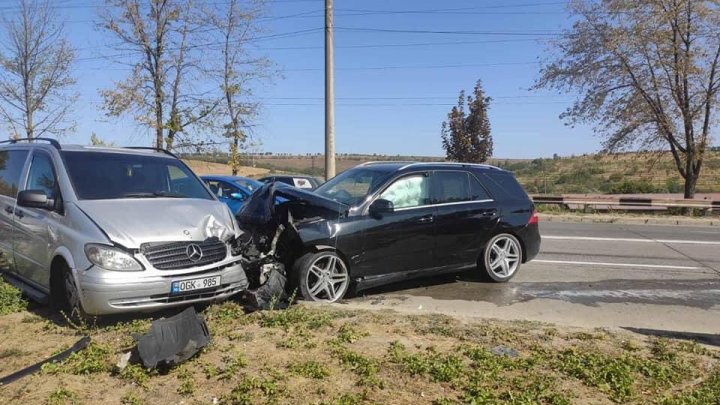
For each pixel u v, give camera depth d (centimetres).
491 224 774
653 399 373
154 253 512
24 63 2384
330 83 1797
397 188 712
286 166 3903
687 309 686
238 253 582
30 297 598
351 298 697
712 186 3238
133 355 418
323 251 650
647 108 2141
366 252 674
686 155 2175
